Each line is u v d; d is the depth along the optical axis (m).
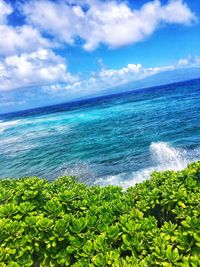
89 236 4.17
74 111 77.00
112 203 4.93
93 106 87.00
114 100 106.44
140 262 3.46
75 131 34.94
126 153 19.55
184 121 30.27
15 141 33.31
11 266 3.67
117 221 4.69
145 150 19.58
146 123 33.44
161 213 5.04
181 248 3.71
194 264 3.27
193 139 20.86
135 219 4.41
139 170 15.23
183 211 4.53
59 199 4.93
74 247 4.04
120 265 3.44
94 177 15.11
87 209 4.97
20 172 18.89
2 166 21.11
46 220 4.25
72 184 6.26
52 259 4.08
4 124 65.69
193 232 3.79
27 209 4.61
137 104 67.62
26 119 73.94
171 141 21.30
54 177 16.56
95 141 25.94
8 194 5.11
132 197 5.31
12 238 4.09
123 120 39.91
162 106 53.00
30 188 5.11
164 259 3.47
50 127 44.12
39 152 24.38
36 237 4.17
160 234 3.95
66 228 4.22
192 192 5.03
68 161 19.62
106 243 3.96
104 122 40.59
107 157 19.19
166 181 5.45
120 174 14.99
